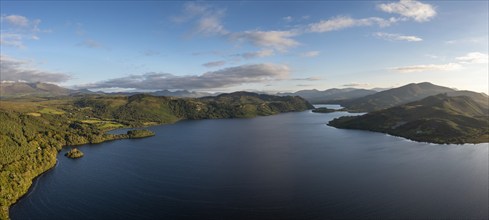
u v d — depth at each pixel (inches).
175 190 6914.4
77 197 6584.6
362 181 7273.6
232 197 6432.1
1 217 5408.5
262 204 6053.2
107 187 7190.0
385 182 7160.4
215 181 7500.0
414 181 7199.8
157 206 6043.3
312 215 5511.8
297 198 6304.1
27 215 5753.0
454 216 5344.5
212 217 5541.3
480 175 7564.0
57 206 6131.9
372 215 5452.8
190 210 5841.5
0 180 6530.5
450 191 6501.0
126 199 6432.1
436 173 7805.1
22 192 6786.4
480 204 5797.2
